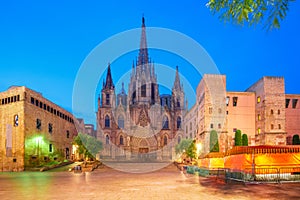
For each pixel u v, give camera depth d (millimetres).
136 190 19797
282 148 24766
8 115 52219
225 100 59281
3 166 50562
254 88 67750
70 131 77375
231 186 21719
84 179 29312
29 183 25312
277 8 6309
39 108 56656
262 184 22719
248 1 6336
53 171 46000
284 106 62188
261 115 63062
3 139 51812
